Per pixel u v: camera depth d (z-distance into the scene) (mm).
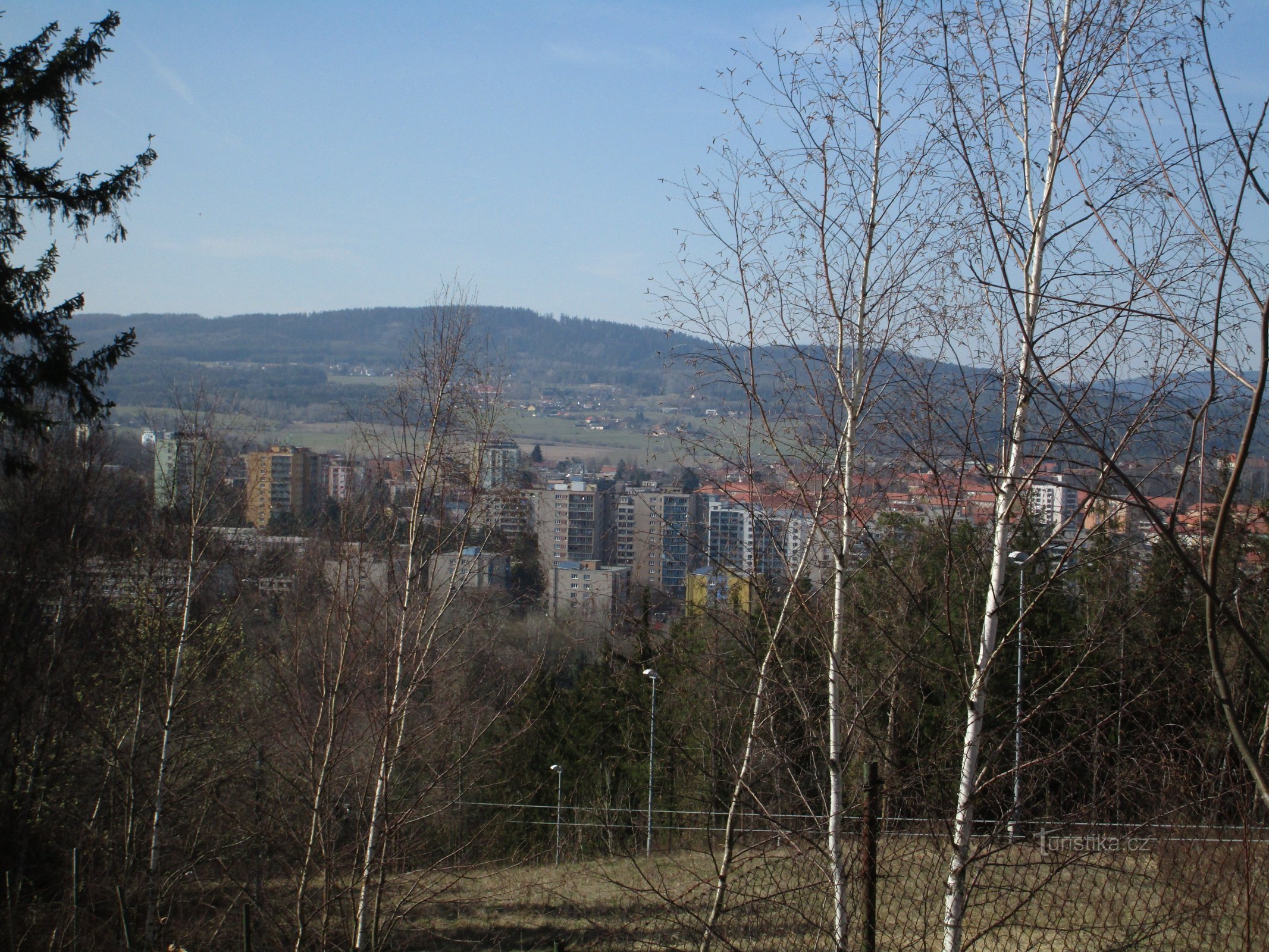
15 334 12484
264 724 12898
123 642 15836
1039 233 5805
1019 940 6086
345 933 11289
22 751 16172
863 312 6953
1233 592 4277
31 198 12891
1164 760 5262
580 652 23641
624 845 13000
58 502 16625
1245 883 5078
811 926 6605
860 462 6832
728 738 7234
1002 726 5730
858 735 6578
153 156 13539
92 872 14188
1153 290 3734
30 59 12805
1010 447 5781
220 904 13914
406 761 11234
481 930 13055
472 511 11094
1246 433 2707
